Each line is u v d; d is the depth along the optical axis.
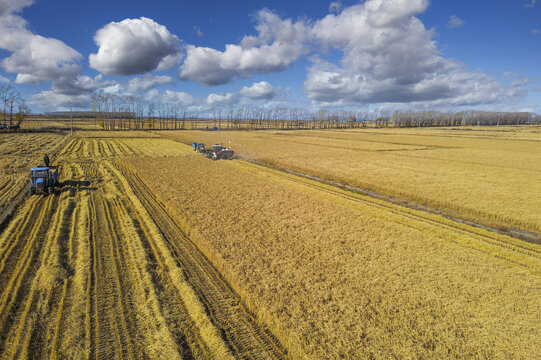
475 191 24.81
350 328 8.41
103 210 18.27
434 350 7.67
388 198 24.08
